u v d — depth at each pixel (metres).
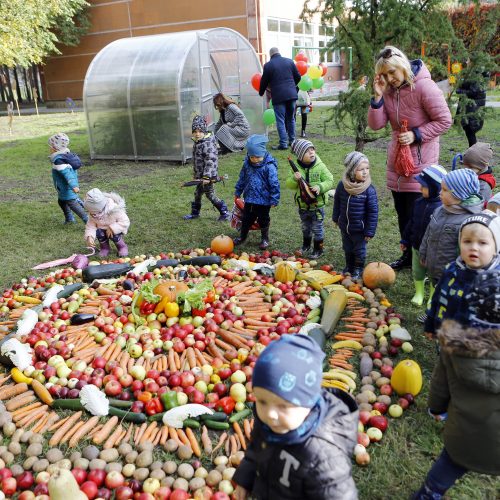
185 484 3.17
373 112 5.62
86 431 3.69
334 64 31.09
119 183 11.41
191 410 3.73
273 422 2.04
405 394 3.89
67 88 33.12
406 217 6.02
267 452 2.19
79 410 3.93
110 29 30.12
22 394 4.10
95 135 14.27
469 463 2.64
